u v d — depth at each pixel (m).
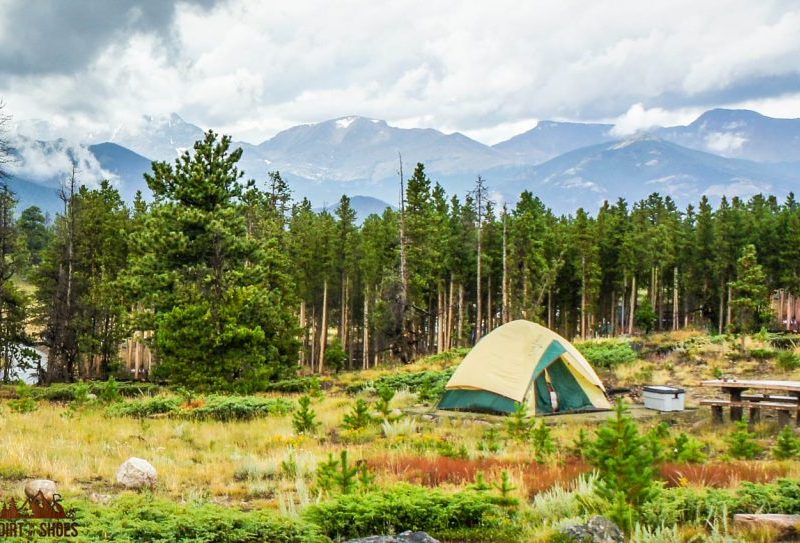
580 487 11.76
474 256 66.56
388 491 10.99
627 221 80.00
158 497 12.53
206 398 27.80
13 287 47.09
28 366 47.50
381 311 60.16
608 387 28.72
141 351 60.97
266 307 37.78
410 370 41.69
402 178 51.59
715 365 31.78
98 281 49.78
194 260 38.84
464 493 10.59
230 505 12.17
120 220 54.31
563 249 67.69
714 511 9.95
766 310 56.38
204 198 39.25
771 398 20.80
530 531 9.73
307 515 9.77
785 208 76.75
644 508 10.02
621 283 72.12
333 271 67.81
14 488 12.54
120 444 18.14
